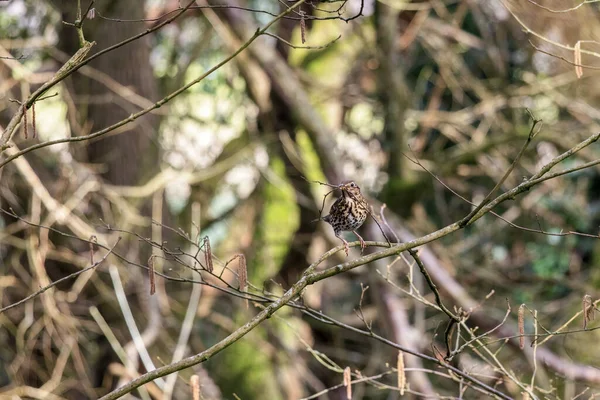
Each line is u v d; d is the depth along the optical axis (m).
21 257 15.60
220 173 18.02
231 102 19.86
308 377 17.41
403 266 15.23
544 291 17.81
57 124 16.83
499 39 18.45
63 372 15.95
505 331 13.95
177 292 16.70
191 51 19.84
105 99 15.64
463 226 6.72
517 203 18.17
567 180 18.41
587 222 18.03
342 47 19.62
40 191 13.17
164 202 17.39
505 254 19.30
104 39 16.31
